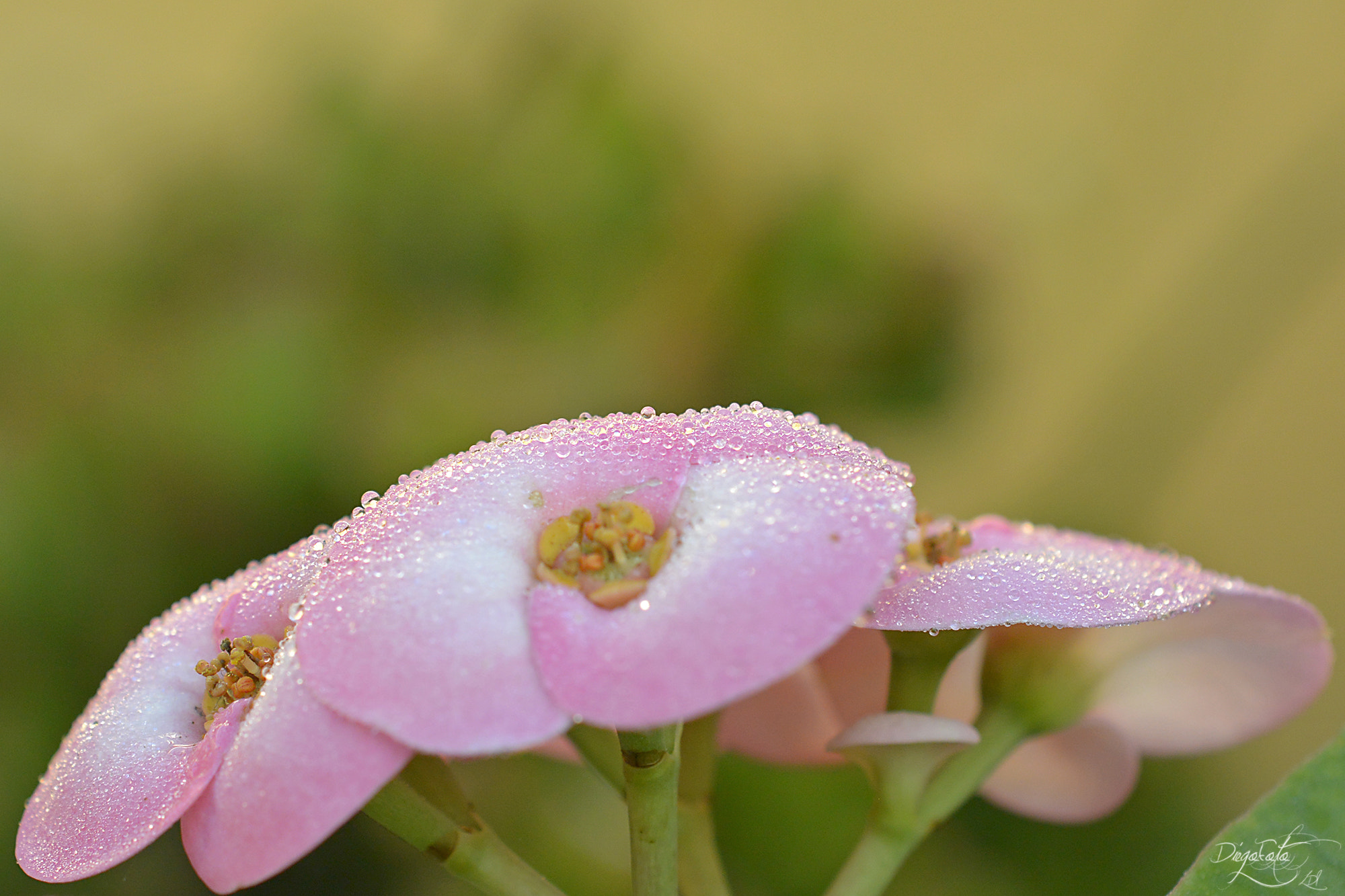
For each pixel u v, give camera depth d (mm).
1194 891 235
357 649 222
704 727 254
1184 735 270
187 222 366
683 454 232
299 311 359
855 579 219
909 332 383
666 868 235
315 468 338
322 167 368
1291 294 424
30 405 349
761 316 376
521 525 230
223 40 422
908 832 253
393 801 238
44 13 419
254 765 223
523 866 243
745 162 402
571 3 391
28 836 235
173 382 345
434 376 371
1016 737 259
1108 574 243
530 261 368
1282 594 252
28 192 372
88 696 328
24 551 321
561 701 219
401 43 394
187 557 337
